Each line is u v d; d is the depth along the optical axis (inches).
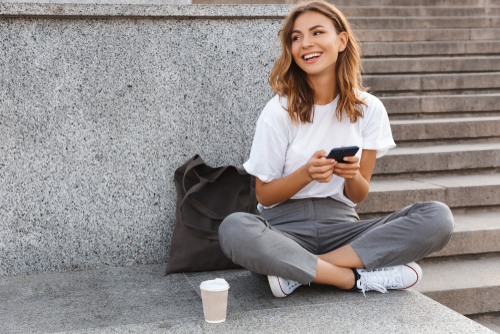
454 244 122.7
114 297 93.7
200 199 111.3
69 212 111.6
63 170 110.6
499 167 161.3
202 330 75.2
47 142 109.2
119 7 108.3
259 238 81.8
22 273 110.0
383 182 148.9
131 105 112.9
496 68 229.5
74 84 109.5
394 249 86.4
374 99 94.7
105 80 111.0
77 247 112.6
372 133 94.1
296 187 86.7
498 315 110.3
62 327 79.4
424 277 113.5
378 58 235.9
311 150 91.2
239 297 91.1
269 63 119.6
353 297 88.7
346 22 88.3
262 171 90.6
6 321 82.4
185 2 127.3
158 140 115.3
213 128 118.2
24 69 106.7
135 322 80.7
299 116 89.8
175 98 115.3
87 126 111.0
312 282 91.1
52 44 107.5
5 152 107.1
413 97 191.9
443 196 139.3
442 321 77.4
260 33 118.3
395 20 273.0
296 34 87.0
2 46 105.0
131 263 116.0
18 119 107.2
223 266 109.6
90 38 109.4
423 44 239.6
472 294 106.7
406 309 82.5
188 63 115.1
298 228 92.3
